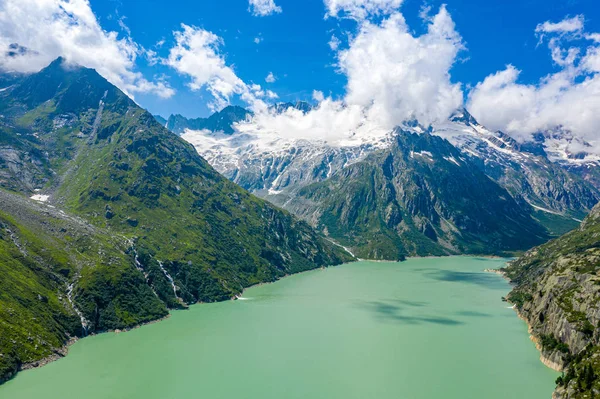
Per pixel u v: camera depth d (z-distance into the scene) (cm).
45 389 16325
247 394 16000
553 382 16925
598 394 13188
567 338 18350
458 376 17525
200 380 17188
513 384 16738
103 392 16125
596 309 18062
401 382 16950
